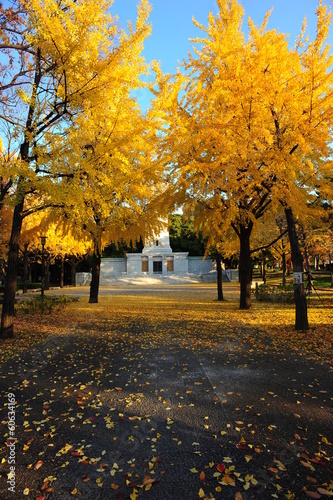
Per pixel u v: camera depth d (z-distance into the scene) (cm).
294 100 705
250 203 1126
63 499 250
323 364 570
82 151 804
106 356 664
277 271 5453
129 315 1272
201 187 908
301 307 873
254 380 500
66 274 4938
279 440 324
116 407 413
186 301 1878
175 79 862
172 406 411
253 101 707
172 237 5975
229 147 741
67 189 704
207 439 329
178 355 657
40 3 634
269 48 692
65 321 1146
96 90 710
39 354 693
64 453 312
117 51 700
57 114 782
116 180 820
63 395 460
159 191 1403
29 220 2175
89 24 644
